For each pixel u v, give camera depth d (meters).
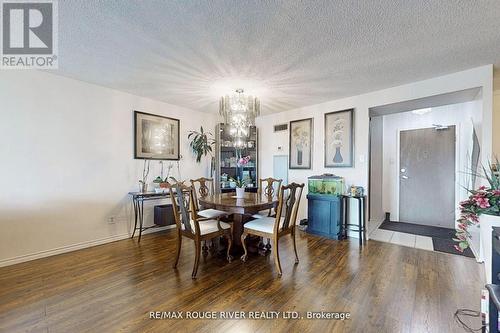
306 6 1.69
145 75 2.94
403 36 2.08
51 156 2.93
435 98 3.13
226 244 3.16
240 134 3.61
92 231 3.28
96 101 3.32
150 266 2.60
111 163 3.48
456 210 4.14
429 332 1.56
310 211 3.91
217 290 2.09
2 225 2.58
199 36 2.08
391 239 3.59
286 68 2.71
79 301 1.92
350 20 1.85
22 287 2.13
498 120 3.51
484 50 2.33
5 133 2.61
